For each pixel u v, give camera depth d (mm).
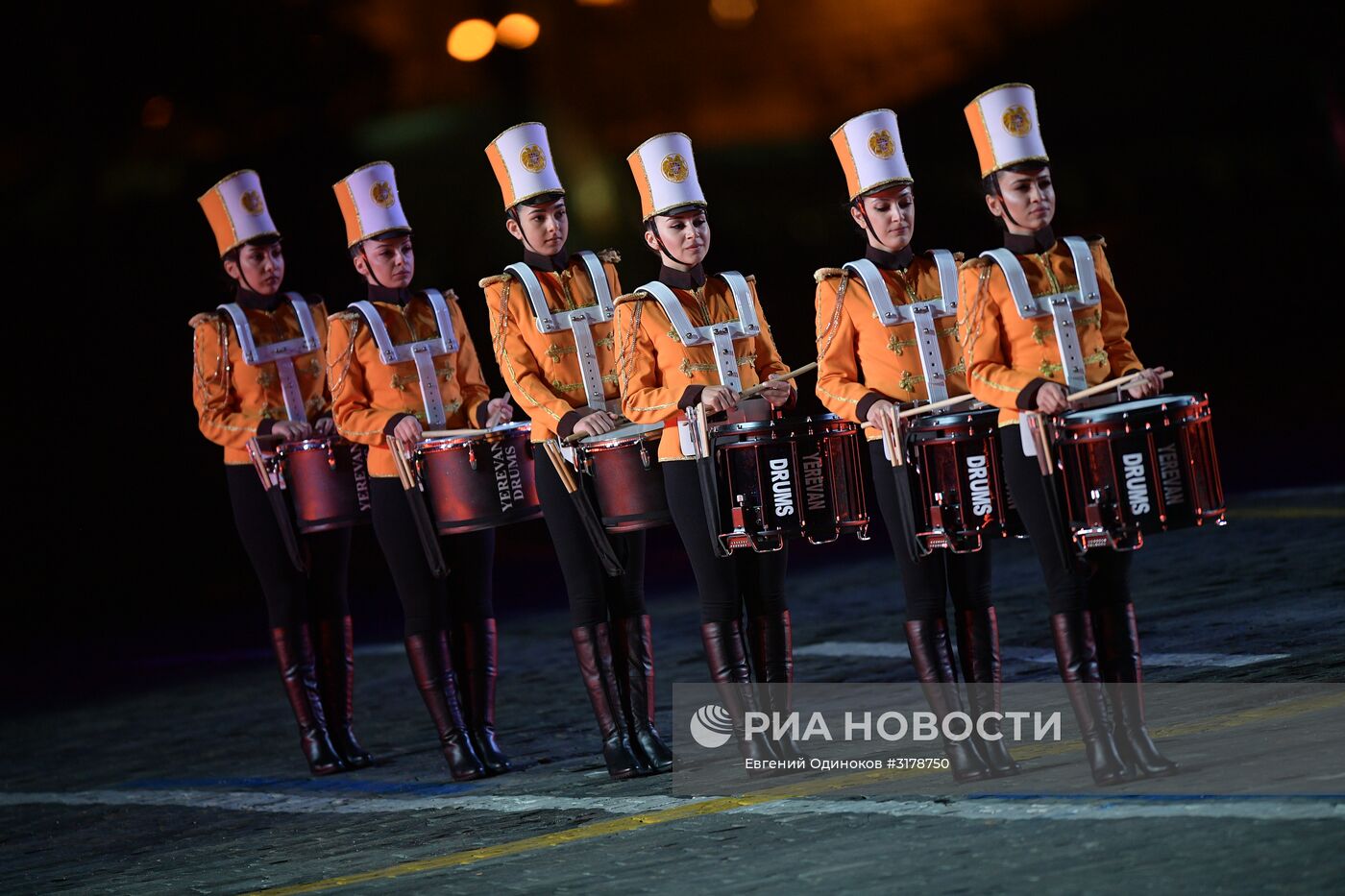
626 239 90125
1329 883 14984
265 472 30406
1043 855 17438
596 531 25734
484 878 20047
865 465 26625
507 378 26828
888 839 19250
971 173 91688
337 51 80125
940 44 93188
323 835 25016
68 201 78688
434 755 31531
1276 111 98438
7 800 32656
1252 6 92125
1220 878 15617
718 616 24875
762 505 23250
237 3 77562
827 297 23562
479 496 27625
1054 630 20672
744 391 24156
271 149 80312
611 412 26688
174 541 78438
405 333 29125
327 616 31391
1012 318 21188
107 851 26172
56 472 78375
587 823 22906
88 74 76938
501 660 43219
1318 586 34656
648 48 90062
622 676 26625
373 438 28359
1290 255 99875
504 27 84688
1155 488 19297
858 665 34688
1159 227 99875
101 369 79812
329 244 80188
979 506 21562
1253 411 83312
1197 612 33875
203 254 80062
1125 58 95062
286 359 31578
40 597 73500
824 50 92375
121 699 45969
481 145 85062
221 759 34375
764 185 94062
